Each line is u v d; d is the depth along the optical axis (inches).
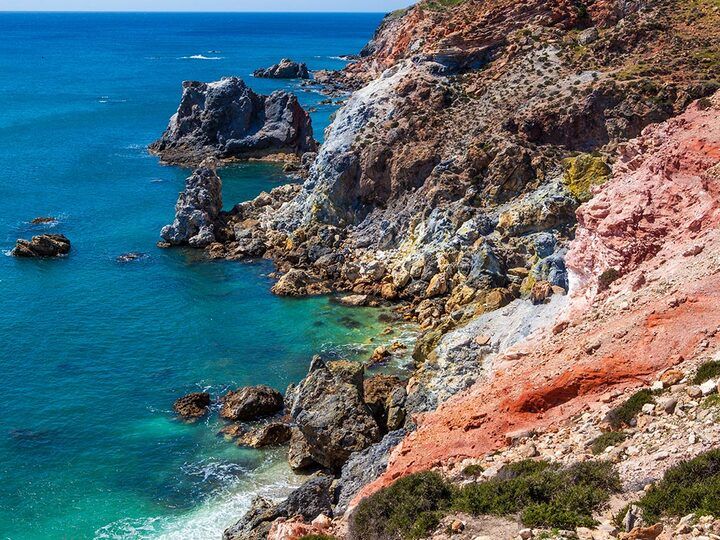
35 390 2142.0
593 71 3316.9
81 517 1617.9
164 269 3127.5
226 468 1793.8
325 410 1795.0
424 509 949.8
